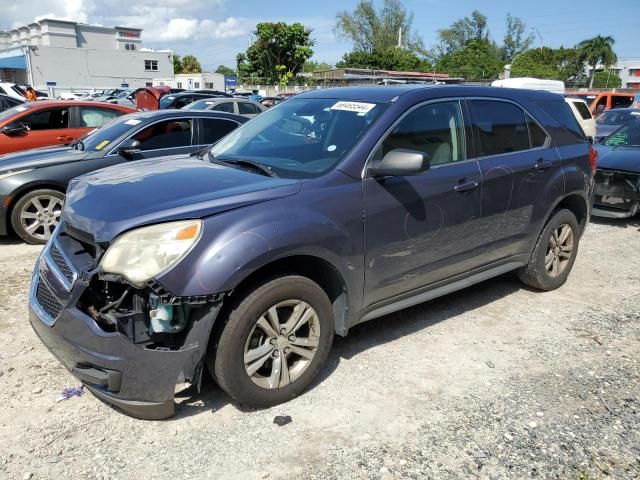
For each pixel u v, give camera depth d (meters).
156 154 6.70
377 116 3.61
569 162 4.83
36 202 6.23
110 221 2.81
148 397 2.76
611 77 80.00
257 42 59.88
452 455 2.80
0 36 91.00
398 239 3.54
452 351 3.89
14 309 4.40
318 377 3.49
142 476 2.61
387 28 74.38
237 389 2.96
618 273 5.70
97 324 2.70
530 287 5.14
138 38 81.69
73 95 38.88
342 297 3.38
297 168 3.43
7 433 2.88
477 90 4.29
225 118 7.33
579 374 3.62
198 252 2.73
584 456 2.81
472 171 3.99
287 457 2.76
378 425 3.03
